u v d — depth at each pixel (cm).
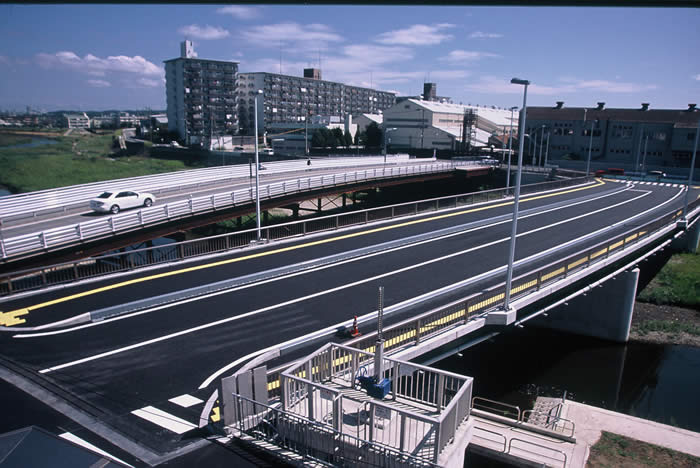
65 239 2708
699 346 3000
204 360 1360
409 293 1927
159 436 1016
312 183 4912
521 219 3578
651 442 1686
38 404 1134
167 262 2231
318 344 1470
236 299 1836
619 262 2612
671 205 4381
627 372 2648
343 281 2066
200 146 11938
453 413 909
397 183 6291
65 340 1477
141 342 1469
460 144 10600
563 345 3002
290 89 15050
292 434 974
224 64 13425
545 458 1502
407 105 11325
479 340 1689
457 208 3988
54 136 15862
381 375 1090
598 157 9319
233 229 5197
